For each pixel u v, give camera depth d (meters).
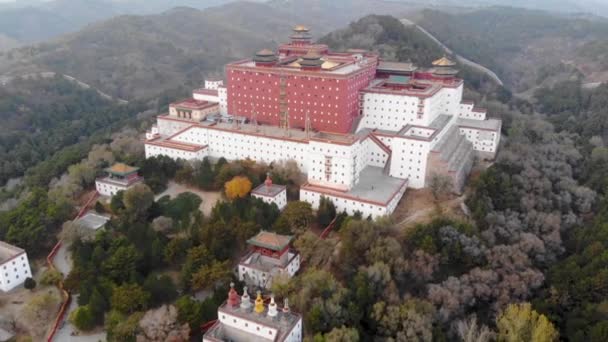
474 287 106.25
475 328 94.19
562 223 137.75
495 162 160.12
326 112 154.50
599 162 169.25
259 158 155.12
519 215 133.88
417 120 157.62
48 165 186.88
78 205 147.00
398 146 143.38
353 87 156.62
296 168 143.38
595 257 113.81
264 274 105.31
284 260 109.69
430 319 94.88
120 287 101.56
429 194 140.62
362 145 147.12
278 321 88.06
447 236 115.44
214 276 102.31
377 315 94.56
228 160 161.12
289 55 197.00
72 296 111.94
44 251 130.00
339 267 111.44
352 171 134.75
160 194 146.75
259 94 165.25
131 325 91.62
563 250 127.81
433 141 144.00
